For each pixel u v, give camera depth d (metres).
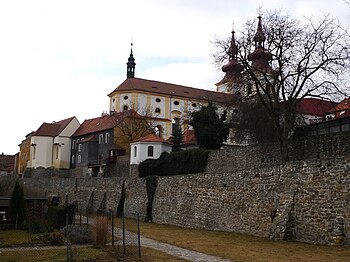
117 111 79.25
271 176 22.80
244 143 48.91
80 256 16.44
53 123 92.62
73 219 29.25
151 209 36.47
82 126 86.69
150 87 81.94
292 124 31.77
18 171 100.50
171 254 17.19
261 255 16.48
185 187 31.61
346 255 15.84
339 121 32.28
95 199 48.50
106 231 20.05
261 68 31.95
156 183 36.47
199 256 16.59
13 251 18.20
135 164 55.84
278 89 31.09
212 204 28.03
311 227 19.67
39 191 50.69
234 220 25.56
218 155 38.69
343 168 18.47
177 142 60.69
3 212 30.44
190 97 83.00
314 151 29.92
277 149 32.78
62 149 85.19
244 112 35.69
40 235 24.20
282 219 20.95
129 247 19.31
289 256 16.03
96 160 73.56
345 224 18.03
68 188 54.78
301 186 20.62
